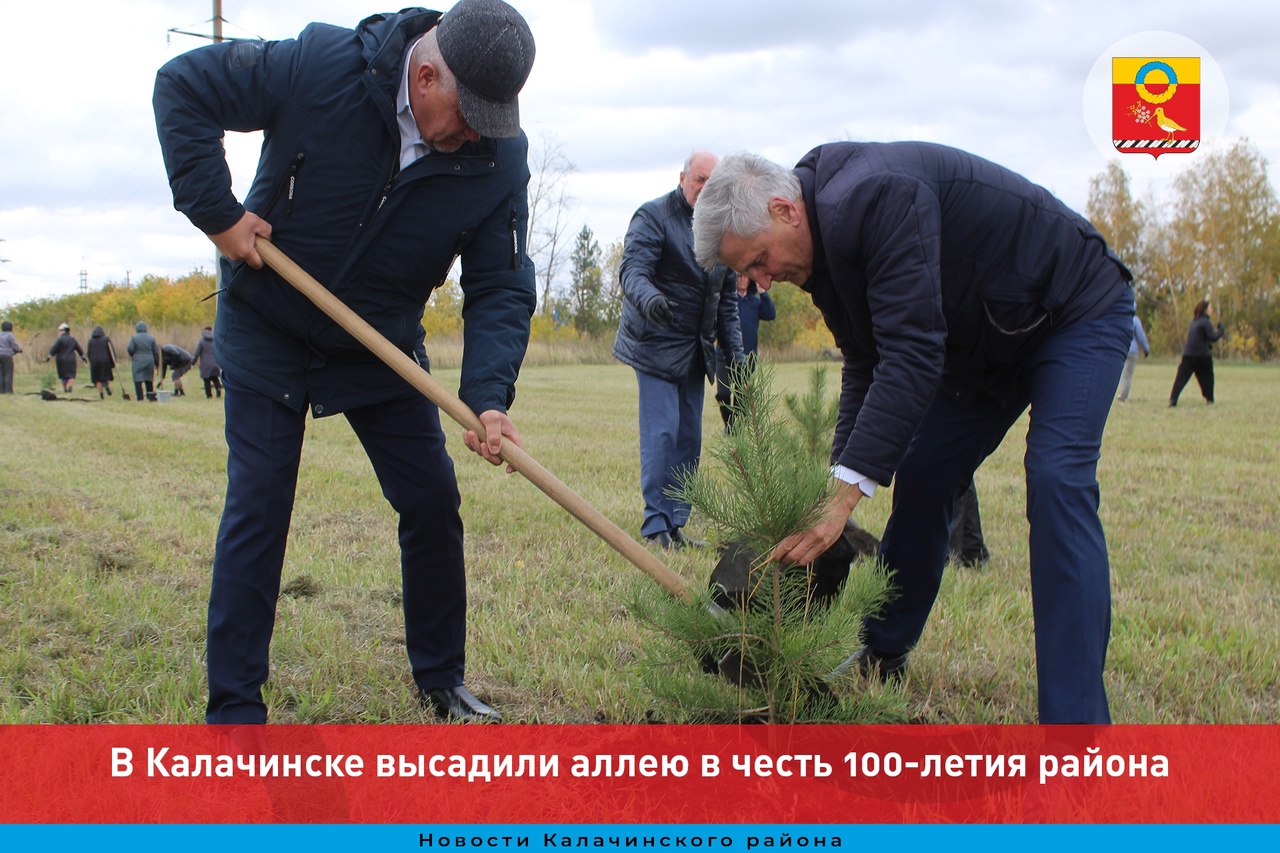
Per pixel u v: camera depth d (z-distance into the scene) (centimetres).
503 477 717
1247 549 519
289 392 250
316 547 480
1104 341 246
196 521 548
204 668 314
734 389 232
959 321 251
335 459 827
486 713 278
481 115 225
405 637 316
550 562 457
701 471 245
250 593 241
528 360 3678
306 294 239
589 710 283
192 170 229
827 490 226
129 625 348
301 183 237
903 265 224
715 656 243
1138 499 670
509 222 261
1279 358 4600
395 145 235
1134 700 294
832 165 237
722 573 244
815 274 247
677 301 518
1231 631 358
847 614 233
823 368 266
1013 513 604
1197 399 1695
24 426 1206
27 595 378
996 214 239
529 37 225
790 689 240
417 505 271
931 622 366
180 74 228
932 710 290
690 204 512
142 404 1773
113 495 634
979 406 283
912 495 292
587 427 1165
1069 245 246
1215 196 4869
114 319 5116
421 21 236
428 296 269
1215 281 4797
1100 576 231
